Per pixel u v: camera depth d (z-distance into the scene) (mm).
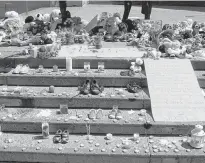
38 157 5055
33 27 7996
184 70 6180
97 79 6062
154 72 6121
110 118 5473
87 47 7117
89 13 12984
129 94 5820
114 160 5012
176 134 5355
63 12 8344
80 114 5590
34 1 14961
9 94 5801
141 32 7645
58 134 5258
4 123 5430
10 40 7301
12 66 6449
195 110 5535
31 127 5438
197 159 4949
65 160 5047
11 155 5062
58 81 6090
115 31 7820
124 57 6457
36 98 5734
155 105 5613
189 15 12695
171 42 6633
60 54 6613
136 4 17062
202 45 7188
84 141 5254
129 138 5316
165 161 4977
